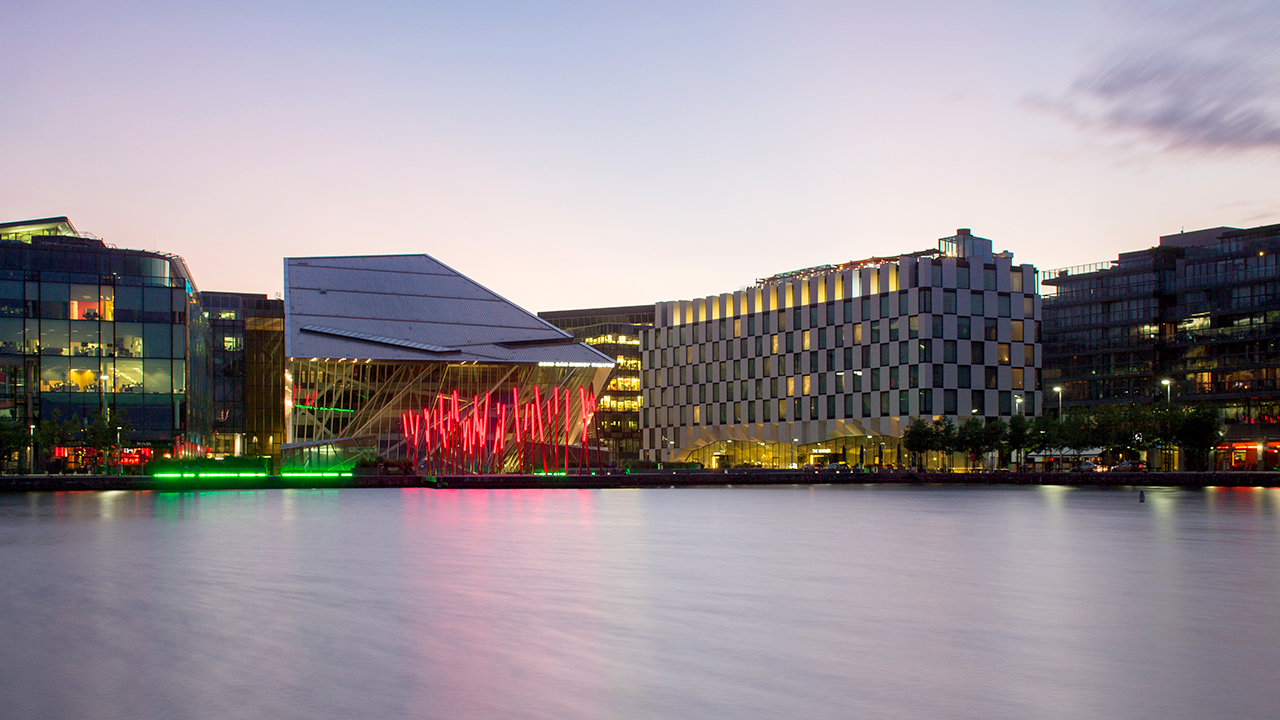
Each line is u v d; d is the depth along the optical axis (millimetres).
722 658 13805
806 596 19219
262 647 14445
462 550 27859
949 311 128375
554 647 14461
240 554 26625
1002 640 15070
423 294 121938
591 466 115500
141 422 98562
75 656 13898
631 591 19781
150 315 99688
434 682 12477
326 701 11625
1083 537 33156
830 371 139125
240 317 142625
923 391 126000
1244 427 127250
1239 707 11430
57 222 115312
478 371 109000
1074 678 12734
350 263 125375
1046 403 158625
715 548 28812
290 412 105625
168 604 18078
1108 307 151375
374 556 26156
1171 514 46844
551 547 28844
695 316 162375
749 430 151375
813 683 12453
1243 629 15984
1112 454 117500
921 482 105688
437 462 98000
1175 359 144875
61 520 40625
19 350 95250
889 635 15383
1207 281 134750
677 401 165500
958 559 26000
